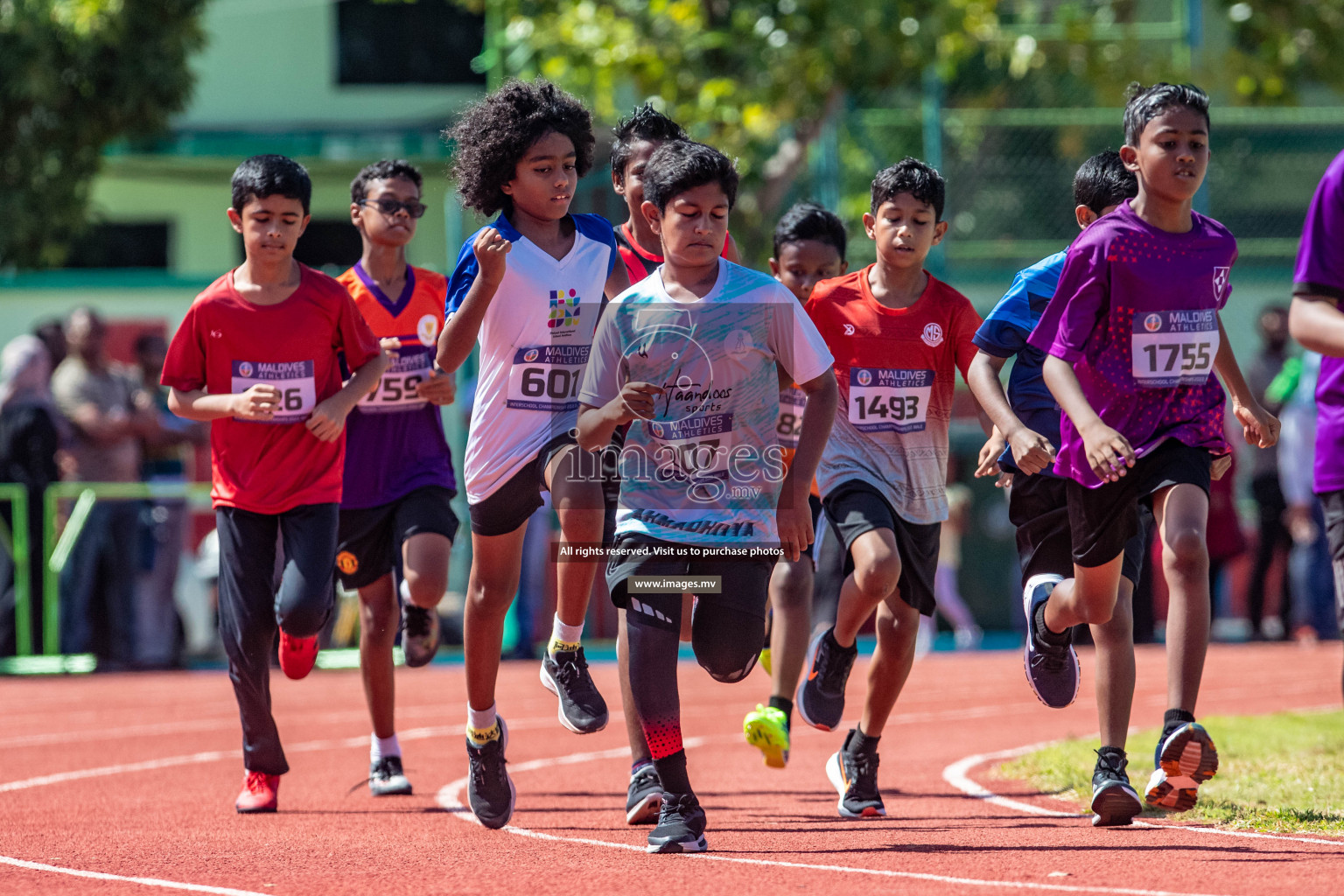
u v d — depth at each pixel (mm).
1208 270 13922
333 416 16859
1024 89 52562
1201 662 13766
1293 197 49344
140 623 39219
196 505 45906
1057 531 16047
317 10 57938
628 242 16641
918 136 46750
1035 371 16203
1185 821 14914
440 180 55844
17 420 37312
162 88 47938
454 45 58812
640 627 13516
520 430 14828
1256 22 51156
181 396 17297
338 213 57250
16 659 37656
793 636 17328
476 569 15234
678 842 13500
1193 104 13711
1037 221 47562
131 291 49625
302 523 17172
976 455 48062
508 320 14719
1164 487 13961
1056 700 16391
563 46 43188
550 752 23406
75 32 46344
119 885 12461
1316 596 41031
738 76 43812
